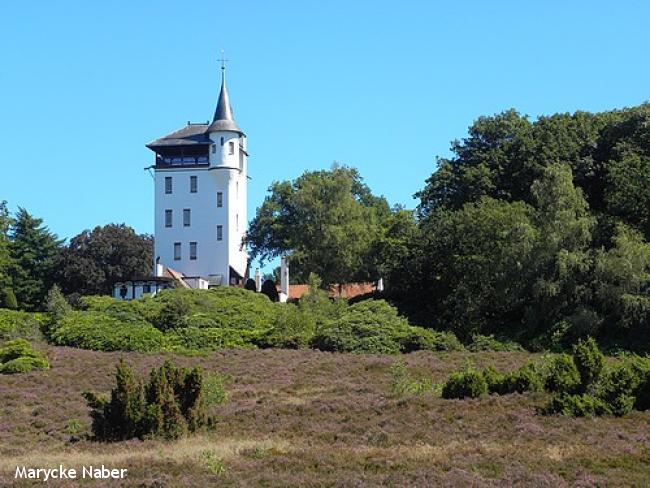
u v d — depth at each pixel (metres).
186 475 27.03
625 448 30.09
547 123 92.19
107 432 33.88
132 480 26.53
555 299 64.62
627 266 61.53
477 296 68.75
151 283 103.94
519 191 88.56
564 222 66.12
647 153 82.69
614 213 71.69
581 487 25.25
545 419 35.09
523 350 61.91
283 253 106.81
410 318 74.25
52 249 121.19
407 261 77.94
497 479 25.94
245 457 29.67
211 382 43.44
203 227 118.00
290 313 69.50
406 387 44.12
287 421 36.81
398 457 29.11
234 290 81.06
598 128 90.44
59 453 31.50
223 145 118.12
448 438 32.53
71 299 114.81
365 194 121.81
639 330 61.56
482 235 71.38
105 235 124.62
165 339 66.19
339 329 64.94
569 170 69.81
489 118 96.50
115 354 62.03
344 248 95.31
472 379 40.31
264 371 54.31
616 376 37.38
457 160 96.94
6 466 28.92
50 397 45.88
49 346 65.19
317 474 27.09
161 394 34.16
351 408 39.19
